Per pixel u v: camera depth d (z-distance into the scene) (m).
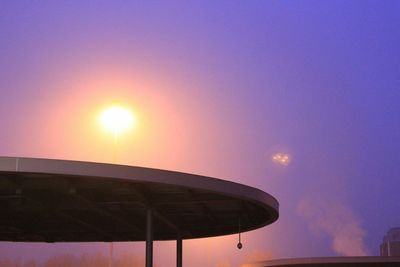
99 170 14.01
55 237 25.62
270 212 20.06
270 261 36.69
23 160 13.23
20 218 20.98
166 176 15.13
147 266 17.91
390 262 33.16
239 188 16.97
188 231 25.00
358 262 33.53
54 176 14.35
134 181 14.61
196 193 18.03
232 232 24.48
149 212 18.12
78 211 20.31
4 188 15.81
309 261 34.72
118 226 23.30
